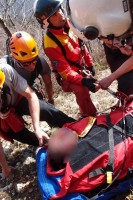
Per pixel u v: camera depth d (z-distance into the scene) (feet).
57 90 12.40
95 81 8.59
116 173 7.34
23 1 14.51
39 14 8.36
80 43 9.12
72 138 7.75
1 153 9.03
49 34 8.66
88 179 7.30
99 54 13.83
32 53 8.31
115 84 11.85
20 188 8.96
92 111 9.78
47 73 9.50
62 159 7.68
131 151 7.38
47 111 9.10
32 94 8.45
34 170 9.35
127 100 8.23
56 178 7.55
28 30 14.46
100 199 7.42
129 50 7.14
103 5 6.37
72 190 7.36
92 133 7.89
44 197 7.48
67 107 11.44
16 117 8.87
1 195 9.02
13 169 9.53
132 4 5.53
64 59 8.80
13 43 8.31
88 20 6.67
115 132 7.70
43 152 8.32
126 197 7.55
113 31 6.59
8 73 8.10
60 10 8.33
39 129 8.33
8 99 8.36
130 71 8.41
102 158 7.34
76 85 9.08
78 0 6.60
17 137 9.20
